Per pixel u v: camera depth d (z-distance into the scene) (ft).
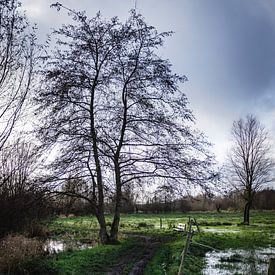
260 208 362.94
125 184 104.37
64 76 97.25
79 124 99.35
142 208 190.19
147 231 142.61
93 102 101.09
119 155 104.12
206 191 102.58
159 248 92.68
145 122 102.37
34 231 95.30
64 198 98.84
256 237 129.59
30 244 68.03
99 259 73.41
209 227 180.55
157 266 68.54
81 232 131.95
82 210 105.50
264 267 75.61
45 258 65.10
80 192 99.30
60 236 117.39
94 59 101.76
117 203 103.24
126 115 104.42
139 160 102.94
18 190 81.87
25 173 84.69
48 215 101.40
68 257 72.74
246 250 99.60
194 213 323.37
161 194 105.81
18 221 83.10
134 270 65.51
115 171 102.83
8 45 59.93
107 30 101.30
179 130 101.50
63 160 96.17
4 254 59.16
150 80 102.47
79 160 98.22
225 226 189.98
